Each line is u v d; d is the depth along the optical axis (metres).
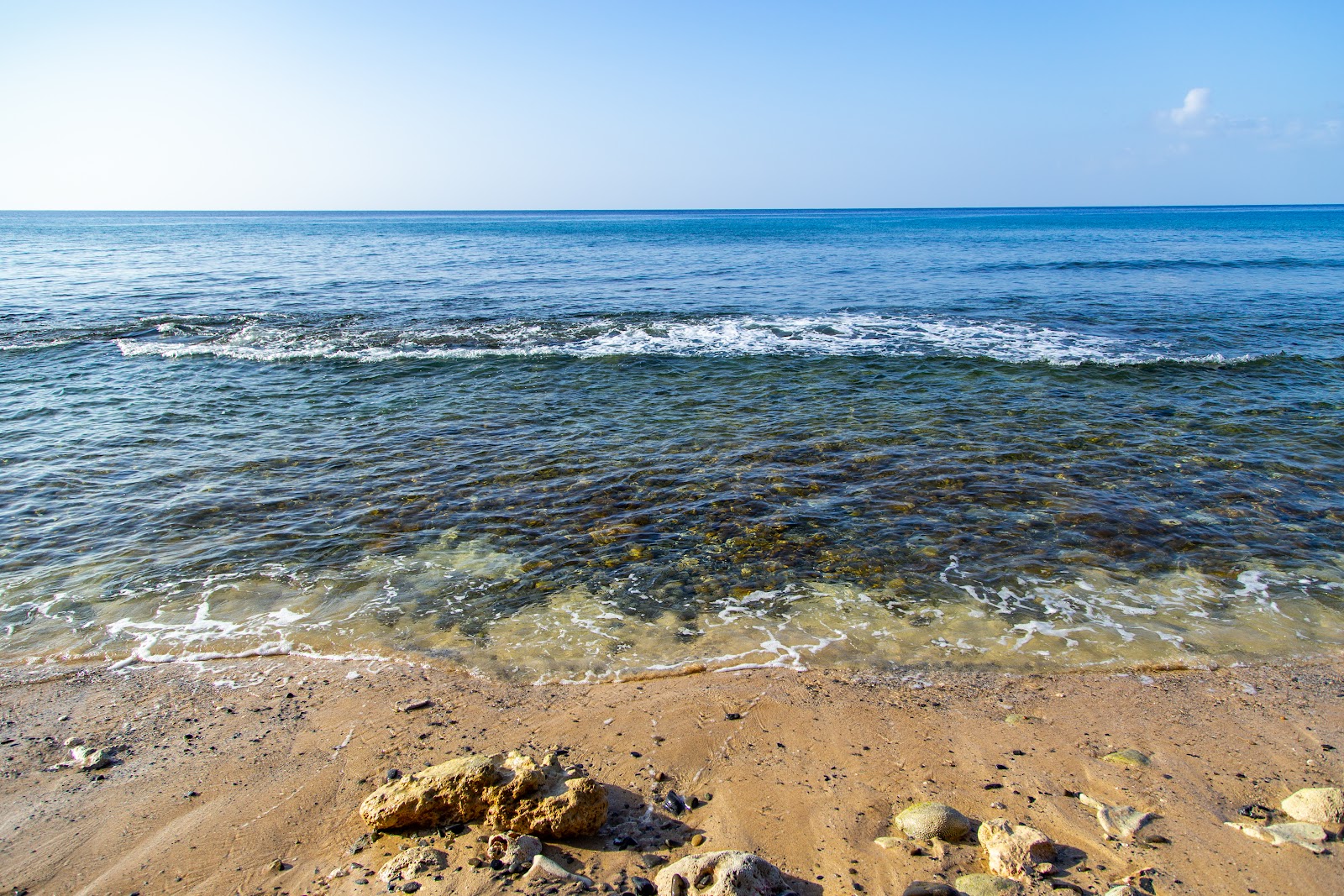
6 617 6.40
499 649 5.97
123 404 12.69
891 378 14.24
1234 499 8.72
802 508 8.59
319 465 9.97
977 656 5.85
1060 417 11.86
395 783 4.21
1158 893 3.49
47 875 3.75
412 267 36.09
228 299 24.39
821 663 5.77
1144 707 5.17
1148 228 82.12
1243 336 17.73
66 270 34.19
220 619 6.41
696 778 4.42
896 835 3.93
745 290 26.81
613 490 9.12
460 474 9.63
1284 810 4.08
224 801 4.29
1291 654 5.82
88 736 4.94
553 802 3.91
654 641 6.08
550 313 21.56
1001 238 62.53
